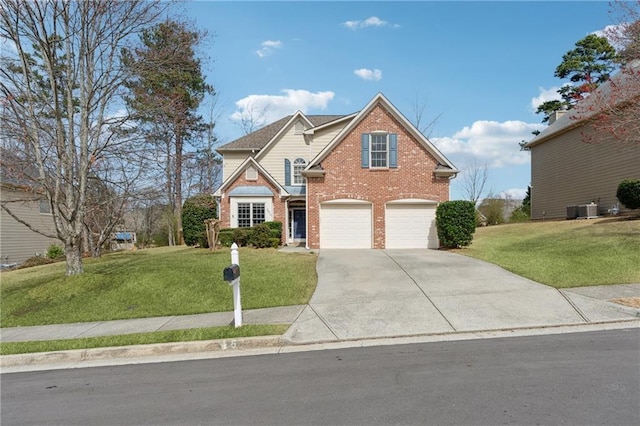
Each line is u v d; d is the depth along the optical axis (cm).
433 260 1263
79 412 429
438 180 1767
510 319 720
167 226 3150
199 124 3091
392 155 1770
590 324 685
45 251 2464
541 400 396
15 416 427
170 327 761
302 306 852
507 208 4022
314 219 1778
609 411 369
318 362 552
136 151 1270
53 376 561
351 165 1784
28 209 2367
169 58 1263
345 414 384
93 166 1315
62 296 992
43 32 1048
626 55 1360
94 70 1187
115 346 655
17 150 1091
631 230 1421
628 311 724
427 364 520
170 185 1972
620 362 498
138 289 1024
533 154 2834
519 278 977
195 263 1298
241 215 2161
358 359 556
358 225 1778
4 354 644
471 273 1048
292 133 2519
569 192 2342
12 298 1022
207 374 528
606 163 1988
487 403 394
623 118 1366
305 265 1249
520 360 519
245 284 1033
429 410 384
